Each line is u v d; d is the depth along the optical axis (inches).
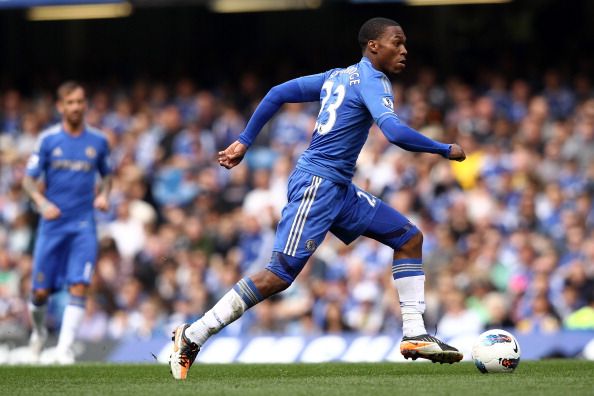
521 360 1202.6
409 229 975.6
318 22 2910.9
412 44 2832.2
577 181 2210.9
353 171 949.8
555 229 2080.5
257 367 1104.8
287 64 2854.3
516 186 2204.7
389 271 1943.9
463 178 2242.9
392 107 916.0
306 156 945.5
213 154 2490.2
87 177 1386.6
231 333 1974.7
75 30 3083.2
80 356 1482.5
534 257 1952.5
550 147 2274.9
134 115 2699.3
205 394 762.8
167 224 2288.4
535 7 2783.0
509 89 2632.9
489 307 1883.6
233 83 2888.8
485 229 2053.4
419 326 970.1
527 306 1891.0
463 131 2402.8
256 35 2965.1
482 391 761.0
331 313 1935.3
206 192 2358.5
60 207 1375.5
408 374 956.0
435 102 2501.2
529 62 2728.8
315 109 2479.1
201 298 2054.6
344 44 2893.7
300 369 1061.1
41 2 2433.6
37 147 1370.6
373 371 1014.4
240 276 2111.2
